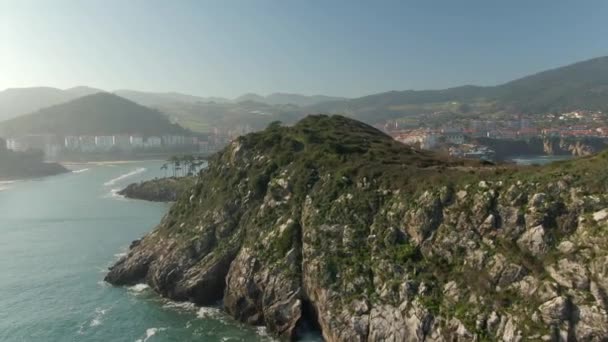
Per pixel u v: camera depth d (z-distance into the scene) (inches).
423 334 2278.5
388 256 2635.3
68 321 3129.9
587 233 2062.0
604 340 1859.0
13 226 6294.3
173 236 3929.6
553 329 1953.7
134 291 3649.1
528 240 2220.7
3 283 3909.9
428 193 2669.8
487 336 2101.4
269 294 2945.4
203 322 3041.3
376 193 2955.2
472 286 2281.0
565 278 2026.3
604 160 2313.0
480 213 2426.2
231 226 3599.9
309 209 3149.6
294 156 3725.4
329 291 2706.7
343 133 4343.0
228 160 4205.2
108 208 7829.7
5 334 2965.1
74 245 5211.6
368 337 2474.2
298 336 2755.9
